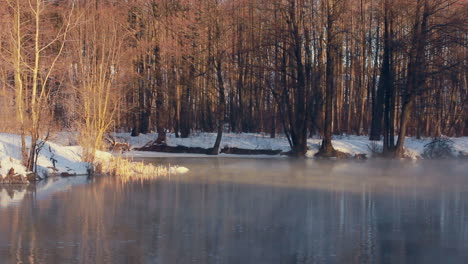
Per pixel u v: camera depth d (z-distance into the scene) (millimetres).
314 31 46438
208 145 50719
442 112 53938
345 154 44844
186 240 16141
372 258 14461
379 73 53156
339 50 53188
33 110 28391
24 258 14242
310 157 45312
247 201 22812
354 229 17703
